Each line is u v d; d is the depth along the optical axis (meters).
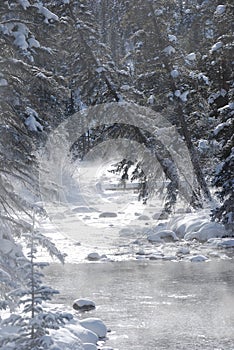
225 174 33.31
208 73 42.66
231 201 33.19
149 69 43.09
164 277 24.23
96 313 18.36
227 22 38.31
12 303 12.40
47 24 18.36
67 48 39.38
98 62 40.91
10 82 17.78
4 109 17.67
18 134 17.38
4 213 17.03
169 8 43.84
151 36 42.91
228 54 37.81
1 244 14.85
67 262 28.16
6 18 18.73
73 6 40.00
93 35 40.84
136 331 16.27
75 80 41.38
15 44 17.28
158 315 18.11
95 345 14.24
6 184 16.98
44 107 20.48
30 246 10.71
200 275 24.44
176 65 42.88
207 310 18.56
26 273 9.99
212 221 33.94
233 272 24.95
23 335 9.72
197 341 15.28
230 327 16.66
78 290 21.84
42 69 18.75
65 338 13.46
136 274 25.02
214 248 31.36
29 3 17.86
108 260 28.64
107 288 22.16
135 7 42.69
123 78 42.56
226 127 33.97
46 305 18.58
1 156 17.14
